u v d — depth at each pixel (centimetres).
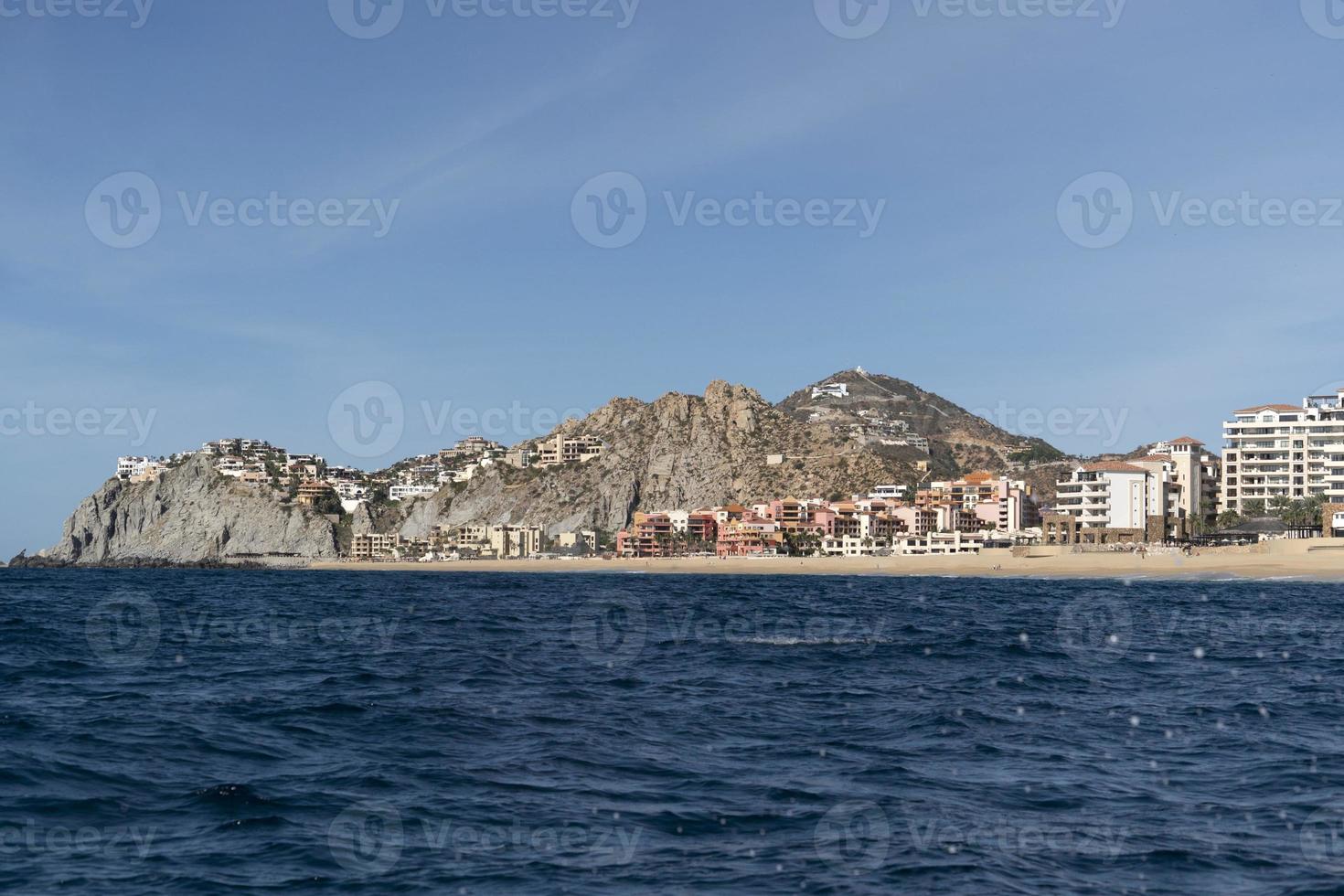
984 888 1420
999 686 3341
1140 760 2220
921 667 3859
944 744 2370
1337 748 2356
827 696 3095
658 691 3158
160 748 2259
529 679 3406
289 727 2523
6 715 2631
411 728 2520
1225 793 1938
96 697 3005
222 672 3597
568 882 1440
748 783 1997
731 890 1412
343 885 1427
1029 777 2053
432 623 6181
